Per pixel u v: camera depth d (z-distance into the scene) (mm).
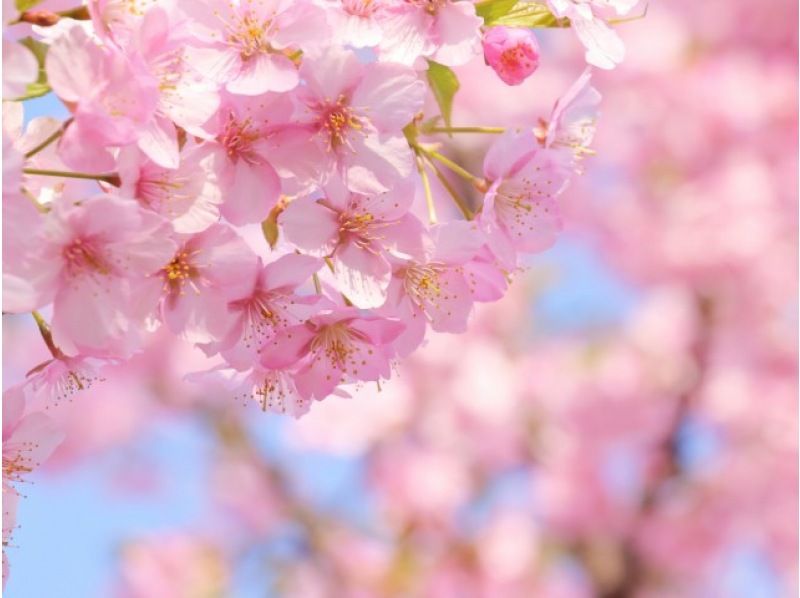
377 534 10109
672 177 10016
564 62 10688
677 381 9648
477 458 10023
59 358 2641
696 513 9445
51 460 10188
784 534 9508
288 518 10156
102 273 2281
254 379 2844
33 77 2105
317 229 2480
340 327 2578
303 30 2412
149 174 2316
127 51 2314
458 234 2541
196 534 10461
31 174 2307
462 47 2496
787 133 9664
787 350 9633
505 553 9539
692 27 10141
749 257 9312
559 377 9891
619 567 9477
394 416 9844
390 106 2453
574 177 2867
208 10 2393
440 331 2670
